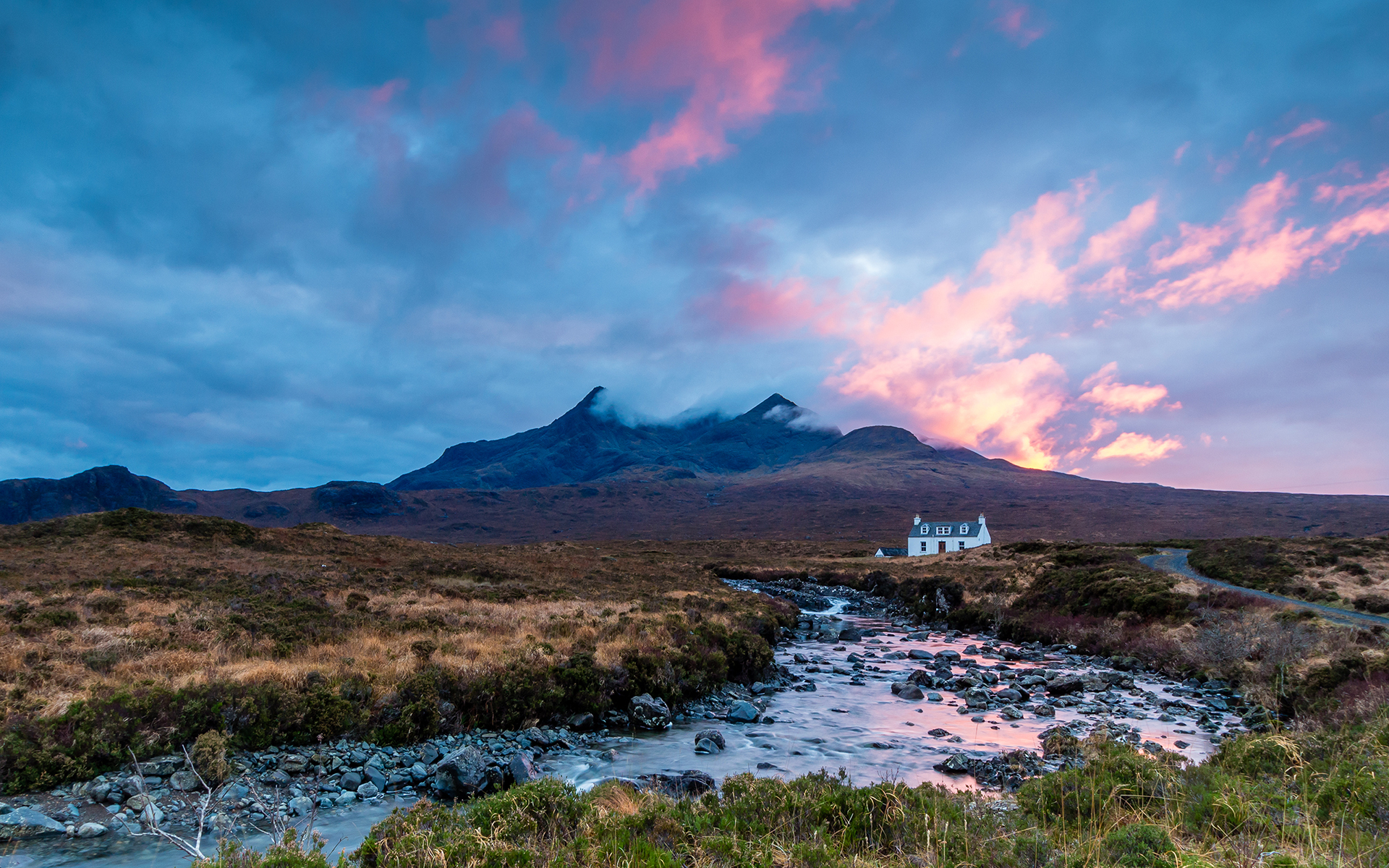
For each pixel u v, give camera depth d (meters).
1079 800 10.38
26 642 21.59
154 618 26.55
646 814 9.80
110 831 13.16
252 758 17.00
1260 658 30.14
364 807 15.24
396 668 21.84
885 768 18.77
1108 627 42.00
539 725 22.12
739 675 31.14
